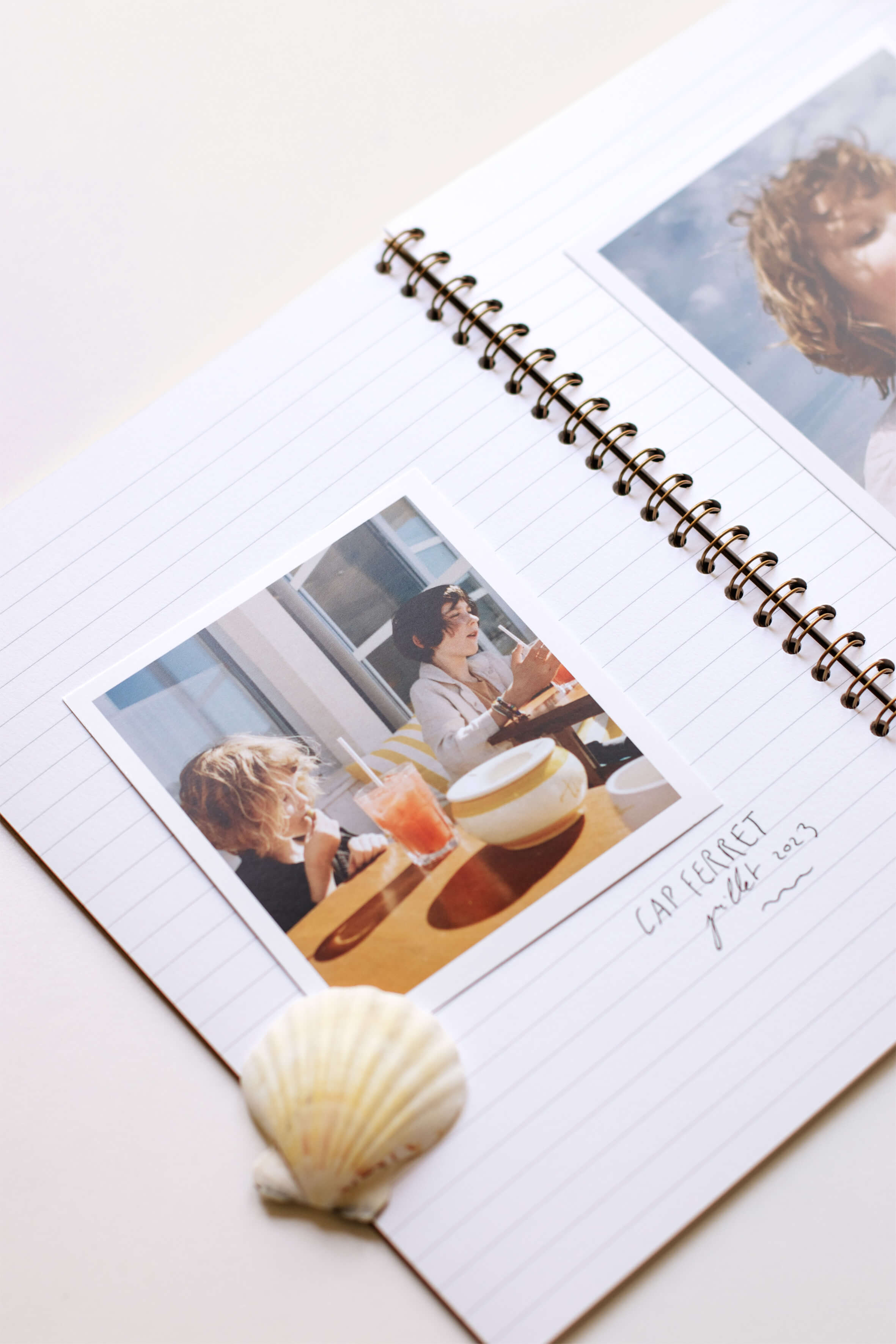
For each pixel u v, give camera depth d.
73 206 0.70
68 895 0.59
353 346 0.68
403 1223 0.53
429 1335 0.52
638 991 0.57
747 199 0.71
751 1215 0.54
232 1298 0.53
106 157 0.71
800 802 0.60
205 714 0.61
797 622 0.63
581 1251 0.53
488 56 0.74
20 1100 0.56
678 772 0.60
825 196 0.71
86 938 0.58
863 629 0.63
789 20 0.74
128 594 0.63
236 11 0.74
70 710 0.61
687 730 0.61
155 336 0.69
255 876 0.58
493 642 0.62
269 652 0.62
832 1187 0.55
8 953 0.58
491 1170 0.54
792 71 0.73
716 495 0.65
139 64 0.72
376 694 0.62
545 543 0.64
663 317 0.69
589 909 0.58
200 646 0.62
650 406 0.67
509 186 0.71
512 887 0.58
